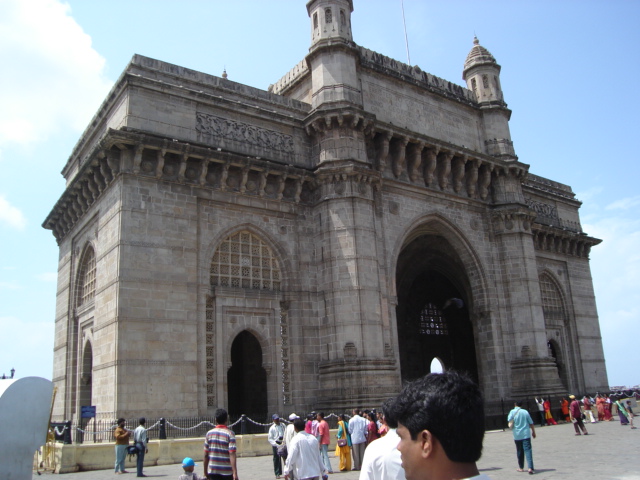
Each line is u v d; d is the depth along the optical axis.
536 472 17.09
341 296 30.75
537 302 39.84
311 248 32.75
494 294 39.75
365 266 31.17
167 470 21.19
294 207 32.72
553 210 52.78
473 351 49.38
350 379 29.25
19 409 6.93
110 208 28.48
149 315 26.66
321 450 19.41
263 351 30.22
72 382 33.62
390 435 5.79
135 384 25.53
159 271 27.42
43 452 22.78
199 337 28.06
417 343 48.00
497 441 28.30
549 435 30.45
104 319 27.31
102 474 20.34
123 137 27.06
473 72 44.31
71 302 34.66
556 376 38.81
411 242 42.81
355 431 20.20
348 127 33.22
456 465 3.16
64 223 36.91
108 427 25.17
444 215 38.31
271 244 31.70
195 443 23.88
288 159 33.06
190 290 28.14
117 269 26.56
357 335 30.08
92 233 31.70
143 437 19.73
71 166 39.00
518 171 42.06
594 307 52.97
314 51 34.56
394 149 36.38
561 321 49.59
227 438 10.88
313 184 33.00
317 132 33.59
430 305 50.44
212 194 30.08
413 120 38.69
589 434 29.41
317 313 31.86
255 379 32.88
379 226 34.00
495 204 41.44
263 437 25.34
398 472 5.43
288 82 38.50
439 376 3.38
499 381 38.03
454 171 39.81
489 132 42.81
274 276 31.64
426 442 3.18
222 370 28.52
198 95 30.48
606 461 18.61
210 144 30.44
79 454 21.69
